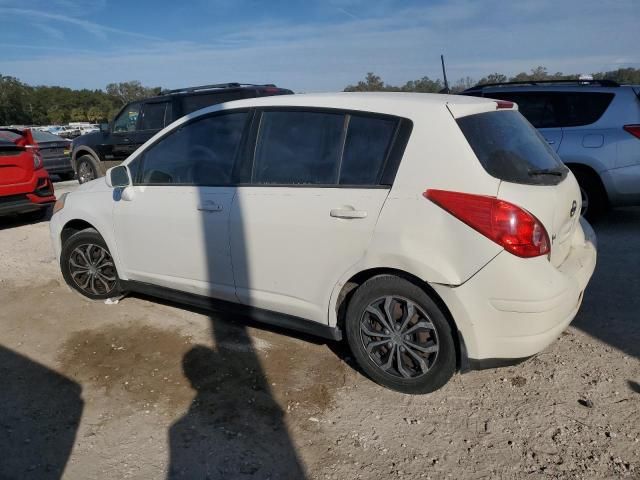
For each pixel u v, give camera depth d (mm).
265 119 3523
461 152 2854
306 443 2795
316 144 3303
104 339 4004
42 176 7809
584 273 3146
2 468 2654
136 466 2660
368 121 3152
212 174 3705
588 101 6324
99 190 4434
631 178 6070
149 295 4652
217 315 4352
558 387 3166
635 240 5945
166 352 3777
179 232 3830
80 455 2748
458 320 2857
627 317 4012
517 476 2510
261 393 3246
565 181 3264
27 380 3475
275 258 3393
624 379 3207
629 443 2670
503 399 3084
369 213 3014
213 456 2717
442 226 2822
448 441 2764
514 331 2779
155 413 3086
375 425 2912
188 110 9281
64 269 4766
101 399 3240
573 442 2701
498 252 2719
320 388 3273
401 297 3021
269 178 3441
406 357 3117
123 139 10398
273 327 4102
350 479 2535
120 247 4270
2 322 4383
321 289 3266
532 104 6617
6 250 6586
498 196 2746
